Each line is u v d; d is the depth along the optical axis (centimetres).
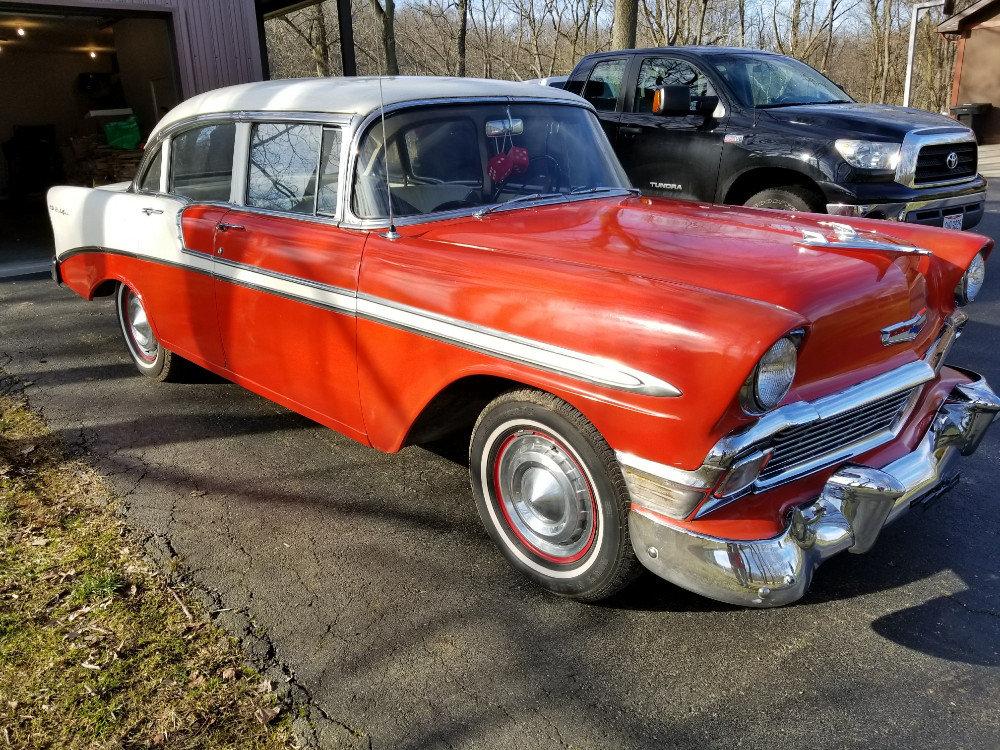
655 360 230
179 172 428
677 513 237
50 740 224
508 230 312
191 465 392
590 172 385
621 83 750
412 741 225
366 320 313
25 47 1410
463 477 379
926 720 229
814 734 225
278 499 359
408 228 320
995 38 1986
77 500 358
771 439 240
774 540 238
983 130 2034
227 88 420
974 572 299
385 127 326
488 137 353
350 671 252
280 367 368
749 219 331
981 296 654
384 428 323
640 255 274
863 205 604
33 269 847
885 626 270
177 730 228
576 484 267
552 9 3403
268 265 356
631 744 223
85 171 1261
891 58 4369
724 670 251
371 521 340
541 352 256
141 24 1174
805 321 223
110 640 265
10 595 288
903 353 289
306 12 2989
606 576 265
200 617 277
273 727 229
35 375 525
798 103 689
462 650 261
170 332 448
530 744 224
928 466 283
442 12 3131
